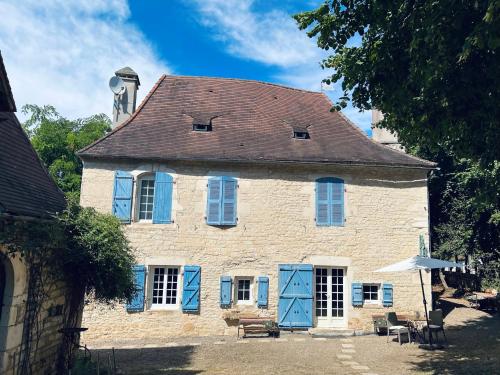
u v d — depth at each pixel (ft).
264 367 28.04
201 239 40.83
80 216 25.90
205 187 41.63
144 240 40.22
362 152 44.50
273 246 41.37
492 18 14.29
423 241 42.27
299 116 50.24
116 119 48.19
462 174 48.93
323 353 31.96
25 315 21.74
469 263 60.85
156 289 40.60
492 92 18.57
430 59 18.03
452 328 40.11
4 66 17.90
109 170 41.06
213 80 52.95
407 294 41.98
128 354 32.40
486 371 25.14
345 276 42.04
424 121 21.54
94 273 26.22
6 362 19.84
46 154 77.66
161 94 49.62
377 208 42.86
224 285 40.14
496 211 45.93
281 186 42.39
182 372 26.76
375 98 23.48
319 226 42.06
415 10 18.72
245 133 45.80
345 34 22.16
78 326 29.58
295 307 40.70
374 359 29.89
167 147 42.14
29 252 21.02
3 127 25.75
